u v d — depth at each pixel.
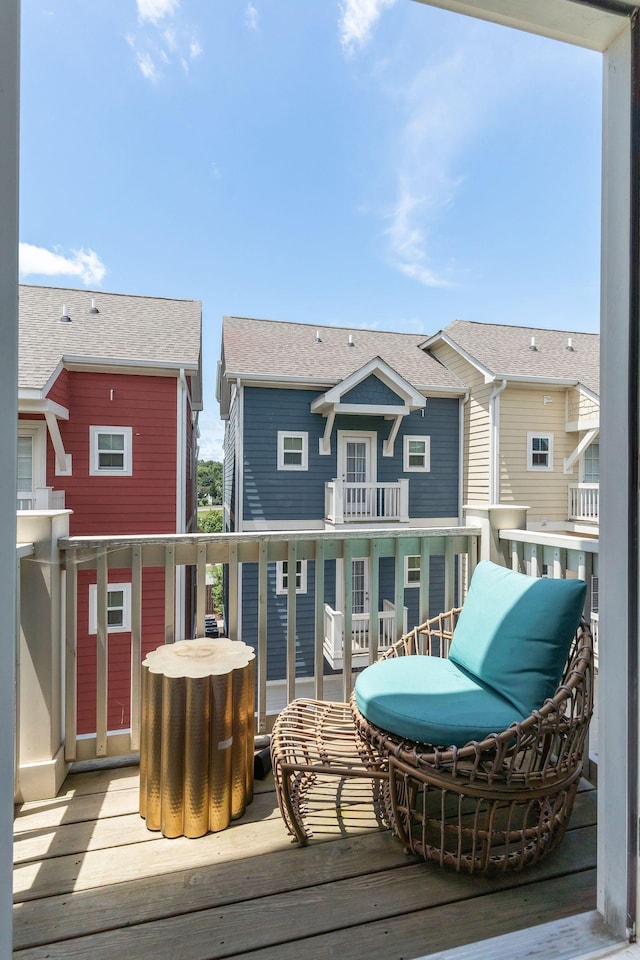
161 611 6.34
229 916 1.15
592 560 1.80
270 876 1.28
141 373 6.82
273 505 7.89
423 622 2.19
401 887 1.25
